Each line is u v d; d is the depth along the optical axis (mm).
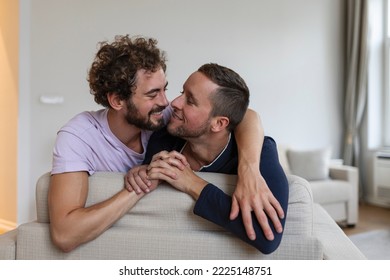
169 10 4129
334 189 4027
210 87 1147
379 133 5398
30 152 3584
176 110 1199
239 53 4578
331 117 5414
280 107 4918
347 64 5422
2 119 3676
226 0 4477
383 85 5391
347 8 5469
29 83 3559
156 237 1125
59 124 3652
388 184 5055
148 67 1224
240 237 1061
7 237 1249
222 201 1073
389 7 5297
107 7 3801
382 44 5371
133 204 1147
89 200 1185
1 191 3732
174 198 1152
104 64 1256
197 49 4305
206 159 1301
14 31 3520
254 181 1054
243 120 1317
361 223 4324
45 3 3570
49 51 3600
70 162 1165
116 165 1355
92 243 1142
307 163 4289
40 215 1207
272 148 1247
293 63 5016
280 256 1094
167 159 1149
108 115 1346
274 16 4844
